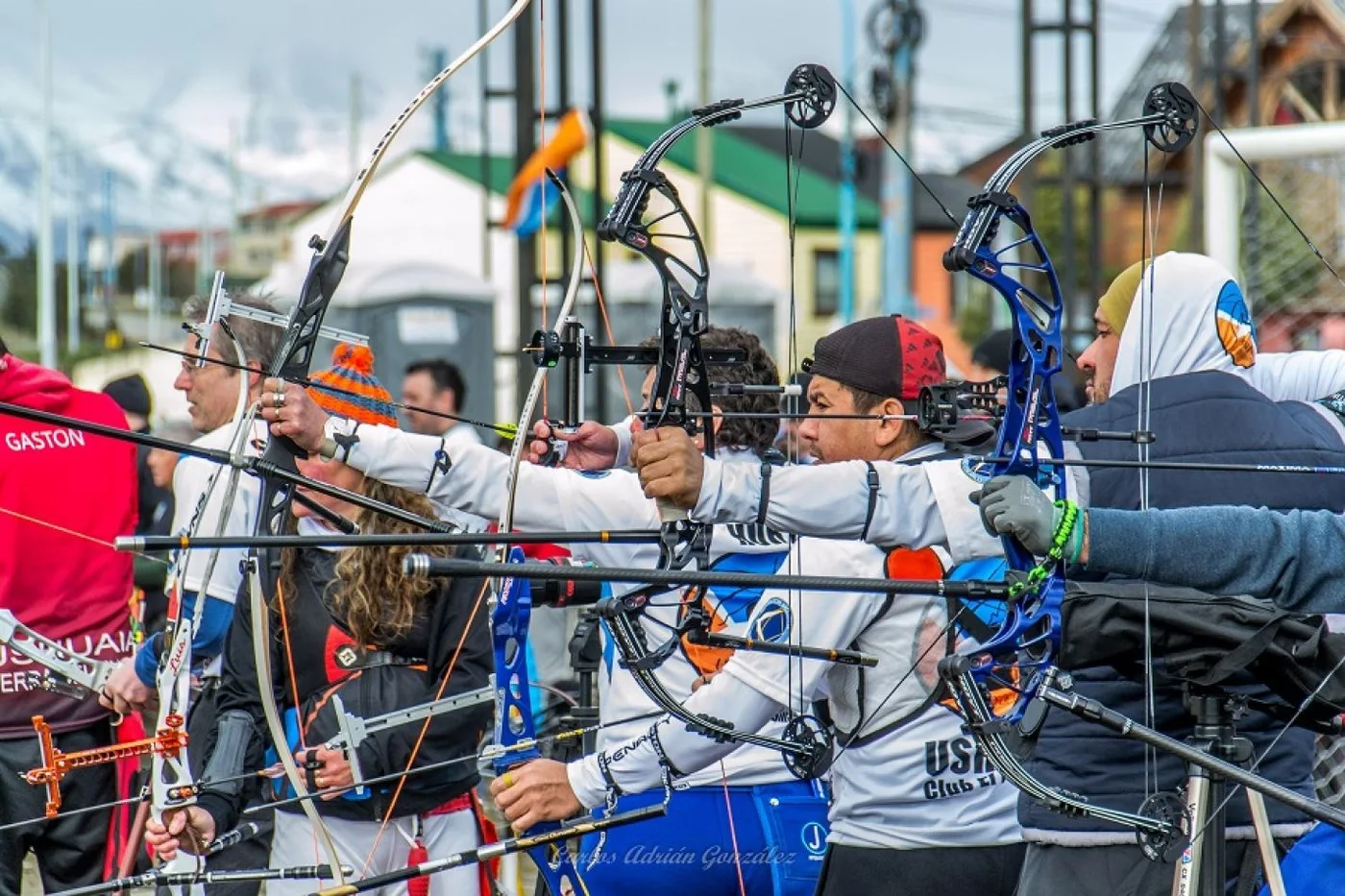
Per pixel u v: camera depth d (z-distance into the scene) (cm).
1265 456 702
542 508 700
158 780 770
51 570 993
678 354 650
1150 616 612
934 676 704
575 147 1819
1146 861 677
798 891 793
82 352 5422
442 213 7994
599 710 862
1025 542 588
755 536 757
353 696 784
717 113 662
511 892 951
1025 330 602
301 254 7994
